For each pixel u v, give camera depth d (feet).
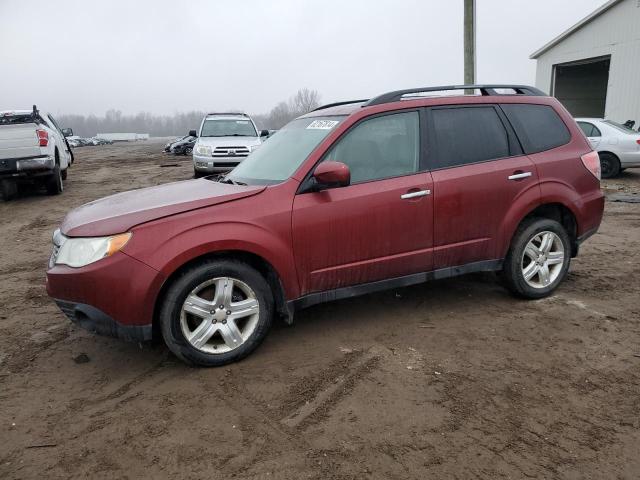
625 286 16.28
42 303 16.31
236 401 10.18
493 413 9.52
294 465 8.25
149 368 11.69
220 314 11.39
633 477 7.80
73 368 11.84
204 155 42.91
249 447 8.74
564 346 12.17
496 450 8.48
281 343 12.72
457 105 13.94
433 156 13.32
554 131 15.16
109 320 10.68
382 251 12.69
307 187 12.03
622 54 68.39
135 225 10.72
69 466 8.41
